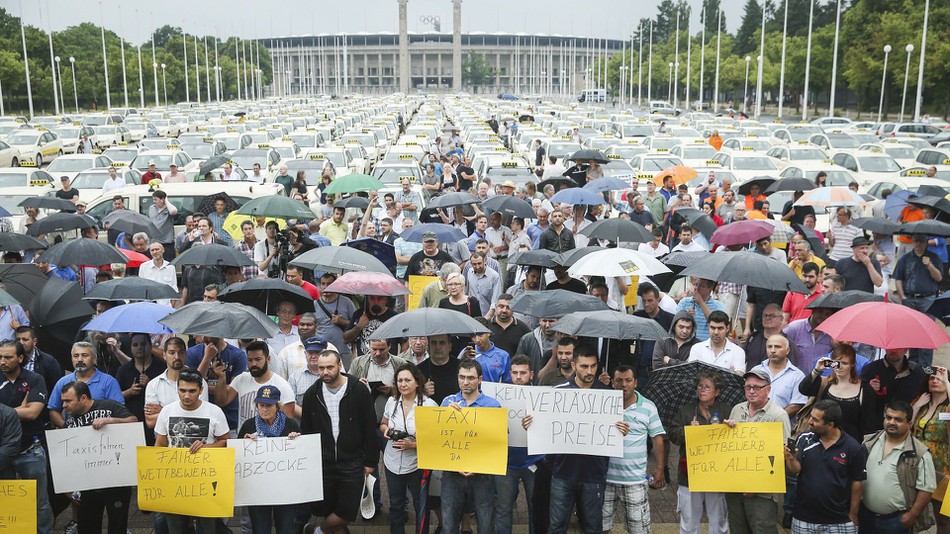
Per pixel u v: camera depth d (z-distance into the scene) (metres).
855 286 12.34
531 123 50.91
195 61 134.75
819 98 108.75
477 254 12.15
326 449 7.88
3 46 89.00
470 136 43.31
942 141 42.31
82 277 13.43
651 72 118.06
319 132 40.09
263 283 9.68
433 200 17.11
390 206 17.30
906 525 7.19
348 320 11.16
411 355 9.16
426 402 7.89
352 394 7.91
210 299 10.16
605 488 7.83
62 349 10.13
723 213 17.64
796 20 122.38
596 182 17.55
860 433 8.20
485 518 7.68
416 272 12.85
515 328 10.07
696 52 111.19
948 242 16.00
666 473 9.07
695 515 7.78
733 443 7.33
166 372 8.36
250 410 8.34
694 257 12.16
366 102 103.00
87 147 46.84
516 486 7.91
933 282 12.84
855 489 7.09
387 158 30.38
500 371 8.91
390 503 8.12
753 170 29.02
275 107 89.25
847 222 15.79
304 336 9.65
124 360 9.56
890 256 15.27
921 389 7.79
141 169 29.89
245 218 16.64
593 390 7.48
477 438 7.50
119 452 7.61
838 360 8.15
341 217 16.67
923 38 57.62
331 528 7.98
